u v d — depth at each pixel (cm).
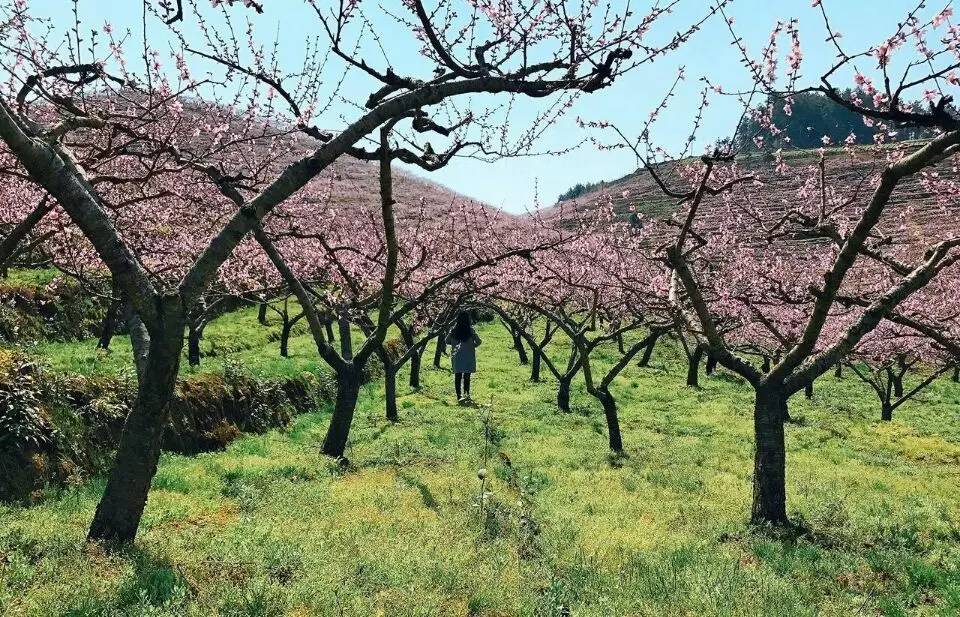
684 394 2836
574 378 3108
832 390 3528
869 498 1245
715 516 1056
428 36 732
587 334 4638
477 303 2097
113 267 627
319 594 584
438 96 734
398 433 1741
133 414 667
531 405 2341
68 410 1129
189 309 660
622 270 1886
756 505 1022
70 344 2292
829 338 2611
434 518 906
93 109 806
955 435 2389
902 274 962
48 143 610
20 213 1392
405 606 584
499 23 771
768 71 812
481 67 766
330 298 1619
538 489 1220
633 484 1275
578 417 2170
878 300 931
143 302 639
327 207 2373
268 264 2516
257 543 729
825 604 692
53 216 952
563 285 2408
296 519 879
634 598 671
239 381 1780
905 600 725
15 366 1095
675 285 1339
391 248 1226
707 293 2092
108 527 664
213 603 538
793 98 1046
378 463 1369
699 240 1101
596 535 903
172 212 1681
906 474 1589
